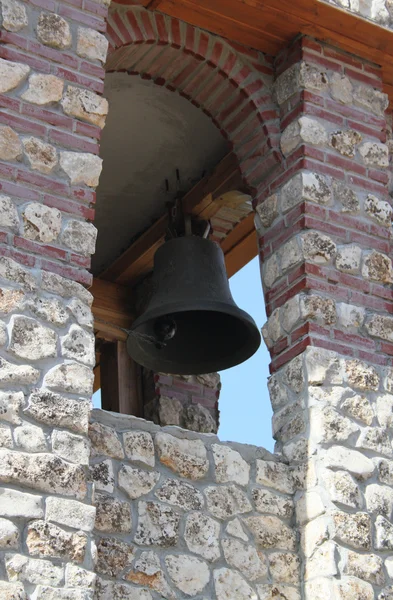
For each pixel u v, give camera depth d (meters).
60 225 9.49
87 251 9.53
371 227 11.45
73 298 9.27
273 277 11.26
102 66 10.30
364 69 12.15
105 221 14.02
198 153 13.16
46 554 8.23
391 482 10.37
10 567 8.08
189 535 9.56
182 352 11.53
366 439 10.44
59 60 10.09
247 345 11.25
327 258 11.08
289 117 11.67
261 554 9.82
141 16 11.38
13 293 9.04
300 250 11.04
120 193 13.71
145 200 13.78
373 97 12.06
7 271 9.09
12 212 9.32
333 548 9.81
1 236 9.20
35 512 8.34
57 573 8.20
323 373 10.57
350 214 11.38
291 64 11.83
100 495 9.31
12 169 9.49
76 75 10.11
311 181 11.29
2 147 9.52
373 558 9.92
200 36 11.67
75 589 8.19
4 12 9.99
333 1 11.70
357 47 12.06
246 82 11.81
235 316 11.01
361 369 10.74
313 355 10.61
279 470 10.30
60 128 9.85
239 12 11.52
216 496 9.87
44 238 9.38
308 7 11.57
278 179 11.56
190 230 12.76
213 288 11.30
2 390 8.66
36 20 10.14
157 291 11.44
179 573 9.36
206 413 13.74
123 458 9.59
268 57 12.02
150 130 13.01
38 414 8.70
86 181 9.77
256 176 11.77
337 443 10.31
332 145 11.58
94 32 10.38
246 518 9.91
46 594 8.08
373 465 10.36
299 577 9.90
